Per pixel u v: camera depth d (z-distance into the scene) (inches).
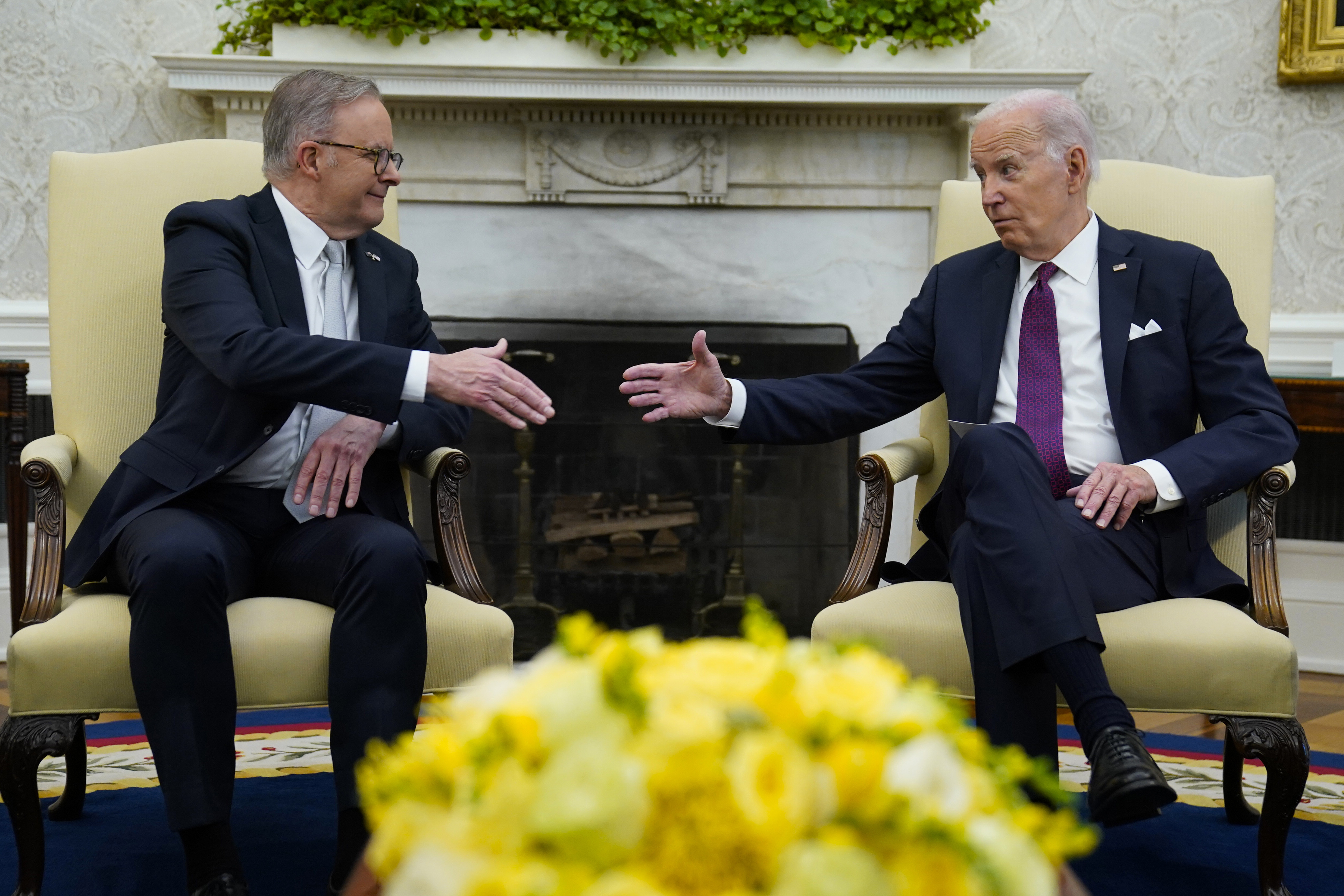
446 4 111.3
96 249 70.2
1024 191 68.7
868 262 123.3
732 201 120.8
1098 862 67.1
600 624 122.5
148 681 52.9
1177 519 63.8
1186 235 74.6
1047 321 70.0
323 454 63.0
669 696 21.7
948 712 24.6
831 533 124.2
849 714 22.0
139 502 61.7
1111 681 56.3
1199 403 68.1
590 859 19.8
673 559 123.0
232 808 73.8
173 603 53.0
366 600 55.9
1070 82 114.1
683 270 122.3
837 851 19.5
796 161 120.7
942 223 79.7
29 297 117.3
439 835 21.2
